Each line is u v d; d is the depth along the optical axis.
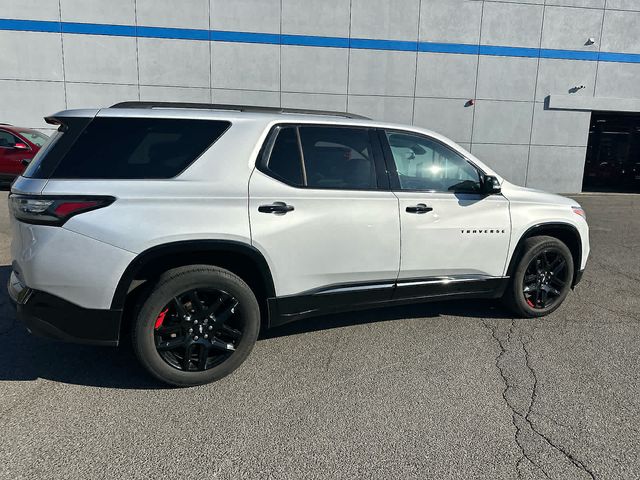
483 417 2.85
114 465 2.37
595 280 5.88
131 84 13.34
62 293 2.85
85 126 3.00
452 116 14.42
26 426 2.68
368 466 2.40
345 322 4.33
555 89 14.66
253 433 2.66
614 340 4.01
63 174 2.88
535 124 14.79
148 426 2.71
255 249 3.19
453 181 3.99
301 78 13.75
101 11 12.95
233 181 3.17
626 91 14.99
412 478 2.31
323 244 3.42
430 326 4.26
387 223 3.61
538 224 4.27
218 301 3.15
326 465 2.40
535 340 3.99
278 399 3.03
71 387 3.12
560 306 4.88
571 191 15.38
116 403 2.94
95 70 13.20
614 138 17.73
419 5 13.77
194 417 2.81
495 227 4.07
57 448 2.49
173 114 3.19
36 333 2.92
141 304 2.96
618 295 5.28
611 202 13.71
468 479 2.31
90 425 2.70
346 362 3.55
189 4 13.12
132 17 13.04
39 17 12.84
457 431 2.70
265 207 3.21
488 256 4.09
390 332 4.12
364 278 3.65
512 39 14.24
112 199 2.87
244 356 3.28
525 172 15.02
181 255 3.16
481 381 3.29
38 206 2.79
